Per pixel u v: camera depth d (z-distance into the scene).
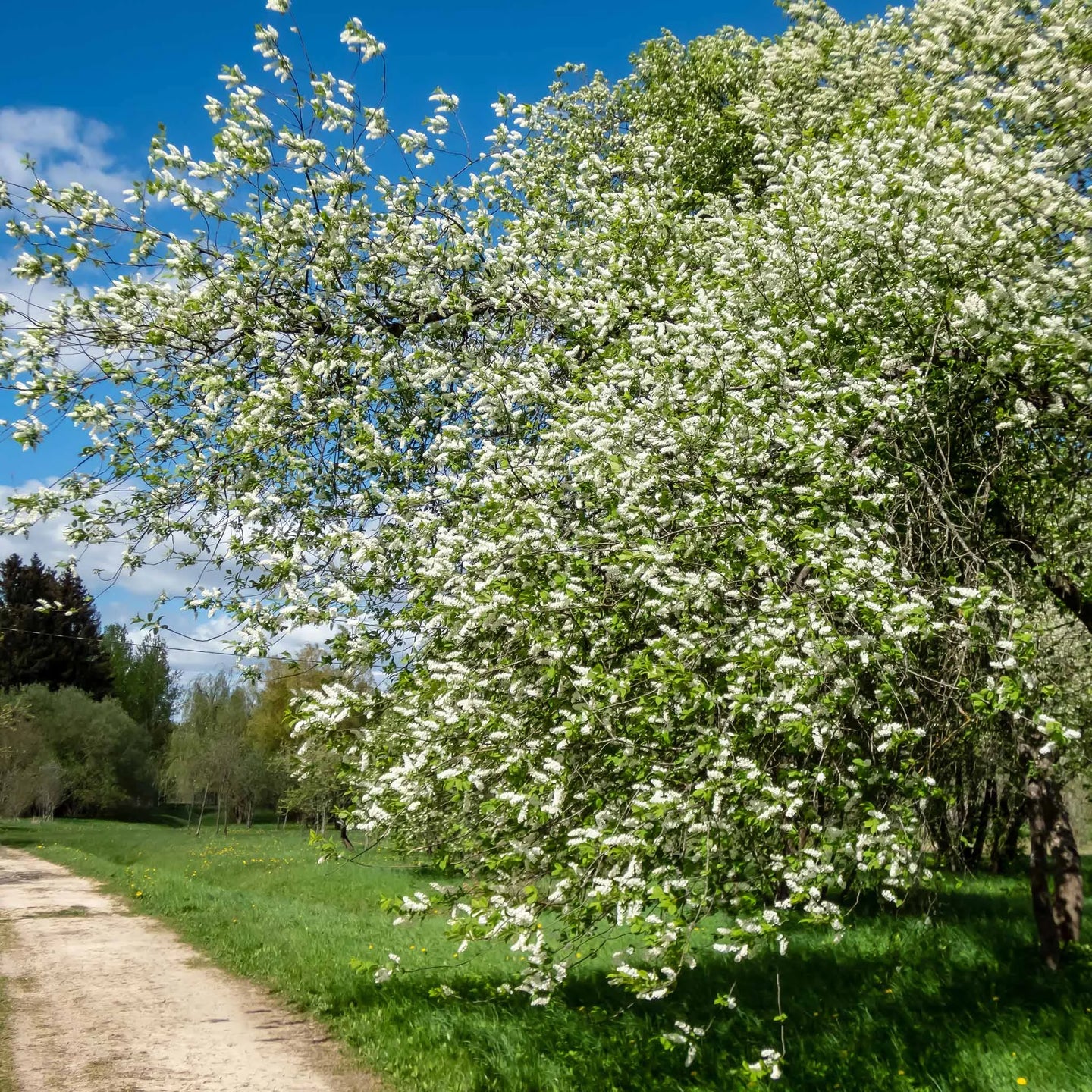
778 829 4.81
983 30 7.06
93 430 7.38
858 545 4.89
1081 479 6.12
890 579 4.73
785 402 5.89
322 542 7.16
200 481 7.18
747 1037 6.48
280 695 34.97
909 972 7.98
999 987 7.29
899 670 5.00
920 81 8.42
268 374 7.60
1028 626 4.89
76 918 14.70
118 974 10.19
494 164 8.17
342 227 7.39
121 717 56.53
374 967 8.86
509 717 5.08
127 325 7.39
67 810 55.75
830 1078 5.62
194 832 43.66
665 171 8.85
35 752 47.09
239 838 36.34
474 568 5.63
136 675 72.06
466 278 8.04
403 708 5.69
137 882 19.45
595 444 5.66
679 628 5.27
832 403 5.78
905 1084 5.48
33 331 7.20
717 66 13.68
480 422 7.09
